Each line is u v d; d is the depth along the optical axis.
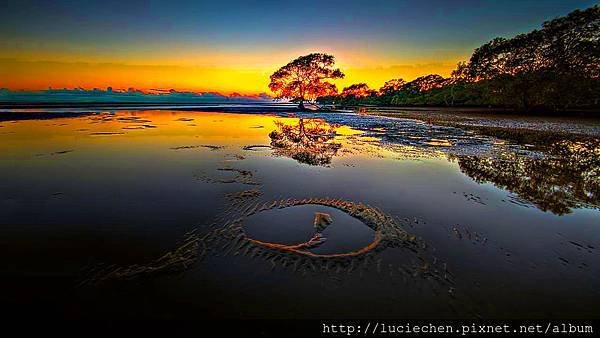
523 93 38.38
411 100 83.75
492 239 5.32
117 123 25.95
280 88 55.91
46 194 7.55
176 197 7.41
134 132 20.05
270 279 4.10
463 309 3.56
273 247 4.96
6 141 15.69
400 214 6.45
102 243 5.02
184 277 4.11
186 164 10.98
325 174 9.66
